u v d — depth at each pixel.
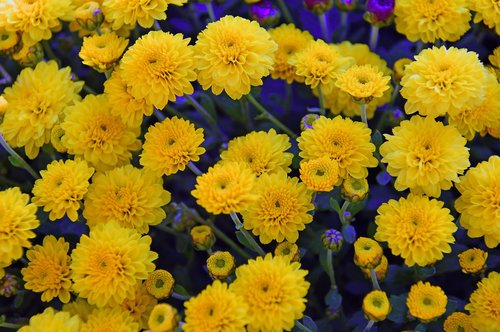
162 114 0.63
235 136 0.64
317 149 0.53
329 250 0.53
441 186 0.52
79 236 0.58
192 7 0.68
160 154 0.54
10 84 0.67
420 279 0.55
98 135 0.56
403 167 0.52
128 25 0.61
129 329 0.51
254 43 0.54
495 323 0.51
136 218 0.54
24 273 0.54
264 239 0.53
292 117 0.64
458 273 0.57
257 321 0.49
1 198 0.53
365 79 0.54
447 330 0.51
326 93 0.57
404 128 0.53
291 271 0.49
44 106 0.57
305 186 0.53
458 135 0.52
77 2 0.61
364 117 0.55
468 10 0.58
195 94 0.63
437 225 0.51
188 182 0.62
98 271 0.51
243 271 0.50
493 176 0.52
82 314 0.53
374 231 0.56
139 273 0.52
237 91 0.55
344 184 0.52
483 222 0.52
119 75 0.56
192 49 0.55
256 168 0.54
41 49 0.60
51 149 0.60
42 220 0.57
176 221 0.58
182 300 0.58
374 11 0.59
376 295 0.50
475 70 0.52
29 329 0.50
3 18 0.59
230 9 0.68
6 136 0.58
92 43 0.56
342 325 0.56
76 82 0.60
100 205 0.54
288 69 0.60
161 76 0.54
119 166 0.57
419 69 0.53
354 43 0.67
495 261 0.54
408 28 0.59
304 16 0.68
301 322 0.54
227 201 0.49
